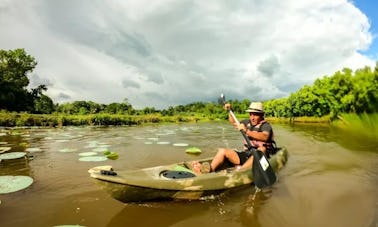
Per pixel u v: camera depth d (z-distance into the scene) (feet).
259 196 12.40
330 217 10.24
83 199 11.48
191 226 9.30
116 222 9.47
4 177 13.43
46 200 11.31
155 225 9.32
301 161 20.24
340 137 34.86
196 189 11.12
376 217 10.21
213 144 29.09
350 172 17.04
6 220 9.50
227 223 9.61
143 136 35.22
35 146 24.63
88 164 17.51
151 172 11.87
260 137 16.08
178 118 90.63
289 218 10.13
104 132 40.29
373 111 30.32
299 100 90.33
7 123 48.91
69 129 45.55
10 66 119.65
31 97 115.03
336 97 57.62
